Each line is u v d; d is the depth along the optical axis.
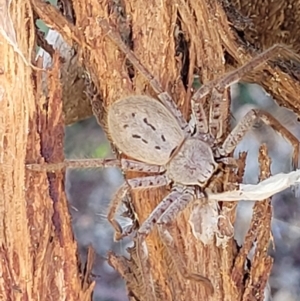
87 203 0.44
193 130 0.33
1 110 0.30
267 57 0.32
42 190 0.31
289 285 0.41
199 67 0.32
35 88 0.30
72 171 0.45
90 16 0.31
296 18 0.34
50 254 0.31
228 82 0.32
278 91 0.34
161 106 0.32
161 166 0.32
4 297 0.30
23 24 0.30
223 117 0.33
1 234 0.30
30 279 0.31
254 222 0.32
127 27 0.32
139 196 0.32
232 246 0.32
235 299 0.32
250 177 0.41
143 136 0.32
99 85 0.32
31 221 0.30
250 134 0.42
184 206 0.32
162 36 0.32
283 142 0.42
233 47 0.33
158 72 0.32
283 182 0.31
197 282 0.31
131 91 0.32
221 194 0.32
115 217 0.34
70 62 0.35
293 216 0.42
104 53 0.31
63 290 0.31
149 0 0.31
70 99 0.35
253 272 0.32
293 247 0.42
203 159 0.32
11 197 0.30
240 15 0.34
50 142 0.31
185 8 0.32
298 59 0.33
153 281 0.32
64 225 0.31
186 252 0.32
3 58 0.30
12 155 0.30
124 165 0.32
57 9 0.31
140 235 0.31
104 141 0.44
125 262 0.32
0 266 0.30
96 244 0.43
